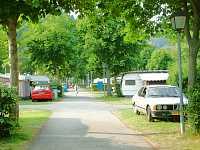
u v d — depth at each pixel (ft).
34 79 177.58
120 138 55.57
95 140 53.52
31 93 165.99
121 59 198.70
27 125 71.00
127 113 96.73
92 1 62.13
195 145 48.32
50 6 55.52
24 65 210.38
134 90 202.49
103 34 193.57
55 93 180.75
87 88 393.91
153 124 72.69
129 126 70.28
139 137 56.49
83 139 54.49
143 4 68.95
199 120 53.42
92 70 216.54
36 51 194.39
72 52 201.46
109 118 86.12
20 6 53.36
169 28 72.23
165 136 56.65
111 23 191.52
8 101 53.26
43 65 199.21
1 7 52.65
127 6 68.18
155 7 69.21
